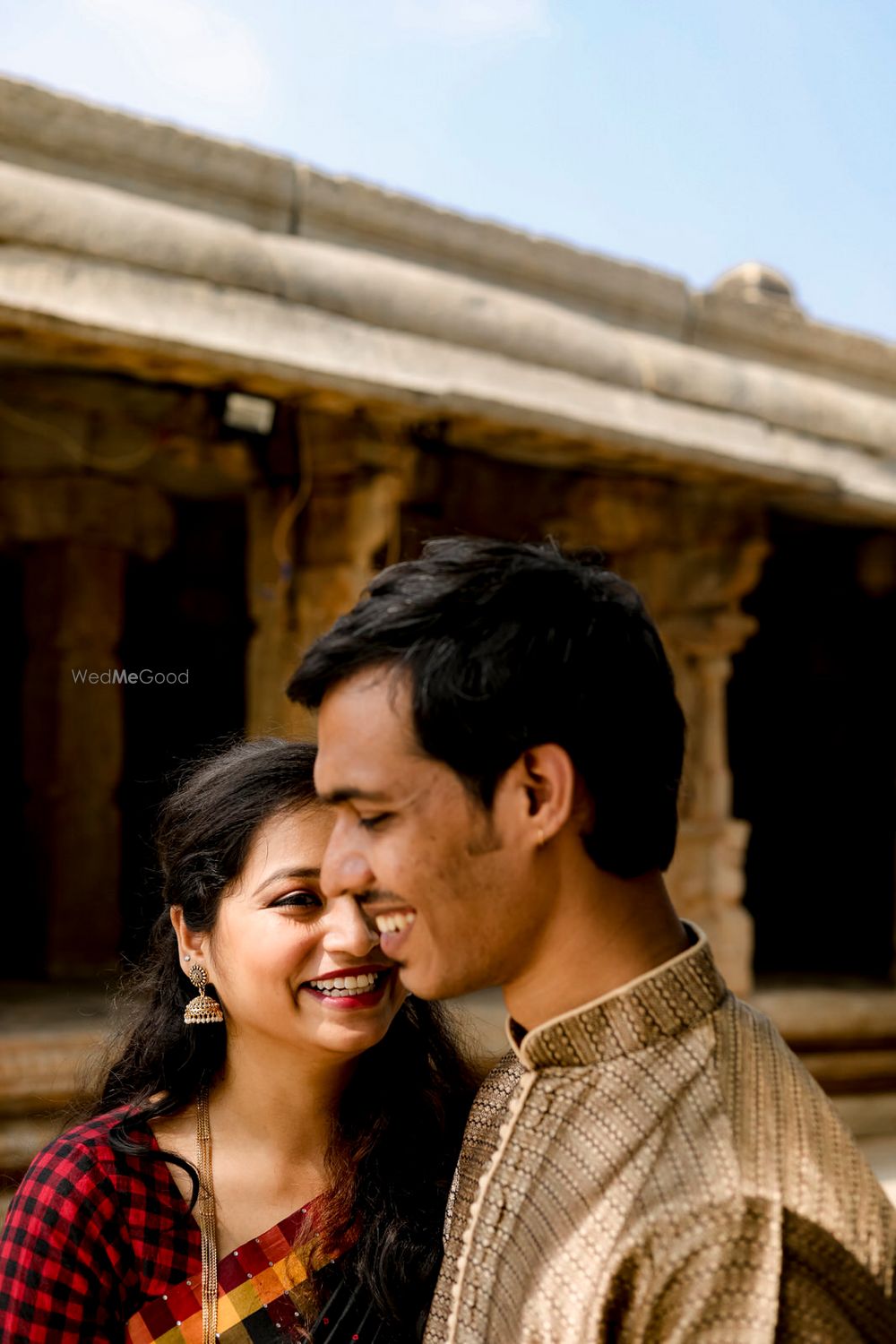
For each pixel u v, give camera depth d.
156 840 1.77
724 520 5.52
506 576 1.05
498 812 1.03
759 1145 0.98
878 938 7.14
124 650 6.98
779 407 5.85
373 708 1.04
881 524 6.32
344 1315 1.36
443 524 5.24
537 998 1.09
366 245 5.22
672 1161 0.99
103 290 4.04
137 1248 1.36
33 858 6.00
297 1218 1.41
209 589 7.02
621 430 4.80
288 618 4.92
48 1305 1.31
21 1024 4.47
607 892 1.07
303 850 1.40
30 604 5.91
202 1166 1.44
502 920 1.04
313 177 5.09
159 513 5.84
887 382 6.85
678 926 1.13
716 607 5.66
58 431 4.89
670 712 1.09
